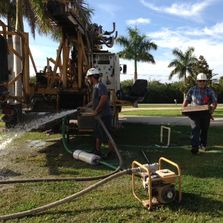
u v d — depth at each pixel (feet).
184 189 14.01
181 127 31.53
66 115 22.86
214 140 24.71
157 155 19.88
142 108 66.85
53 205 12.16
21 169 17.22
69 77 26.63
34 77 25.30
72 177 15.74
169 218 11.60
